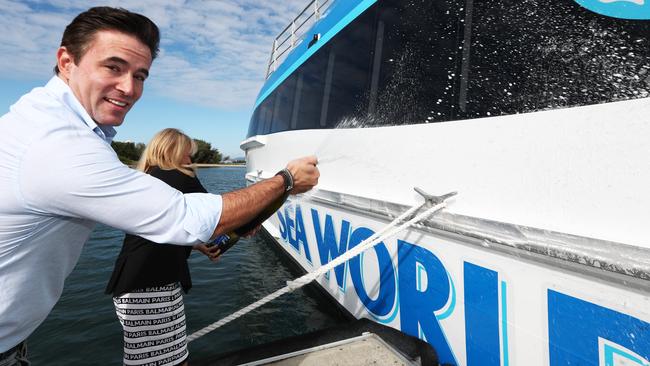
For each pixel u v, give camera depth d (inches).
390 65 95.7
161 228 35.6
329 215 127.0
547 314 55.1
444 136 75.1
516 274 59.6
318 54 149.3
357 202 104.3
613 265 45.5
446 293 75.0
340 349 70.6
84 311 160.4
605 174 47.8
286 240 187.6
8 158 31.3
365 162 104.6
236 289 187.2
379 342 73.0
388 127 93.7
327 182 129.3
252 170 267.4
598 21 51.1
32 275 35.4
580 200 50.7
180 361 65.1
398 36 94.0
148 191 35.1
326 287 133.3
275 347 71.9
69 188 31.8
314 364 65.7
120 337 137.9
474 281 67.8
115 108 39.4
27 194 31.4
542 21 58.5
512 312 60.6
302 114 157.0
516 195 59.9
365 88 107.0
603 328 48.0
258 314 152.9
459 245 70.9
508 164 61.3
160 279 61.4
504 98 62.9
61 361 122.6
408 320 87.7
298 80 171.0
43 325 147.1
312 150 142.9
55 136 31.6
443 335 76.4
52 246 35.8
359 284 109.6
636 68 45.9
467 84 70.6
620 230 46.3
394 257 91.7
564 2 55.7
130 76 38.6
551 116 54.5
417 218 73.7
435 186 77.8
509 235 59.2
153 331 61.4
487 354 65.6
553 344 54.4
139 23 38.7
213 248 69.4
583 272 49.9
